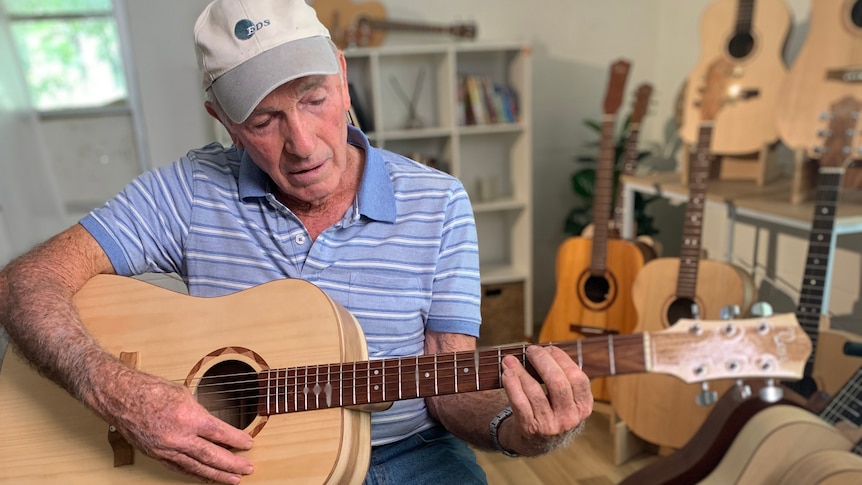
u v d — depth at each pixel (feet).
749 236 8.39
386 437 3.52
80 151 10.31
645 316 6.47
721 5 6.96
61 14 9.84
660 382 6.26
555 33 10.34
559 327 7.55
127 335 3.27
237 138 3.31
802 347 2.95
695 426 6.11
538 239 11.01
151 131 9.42
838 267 7.06
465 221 3.56
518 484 6.40
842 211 5.59
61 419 3.25
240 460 2.88
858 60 5.34
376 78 9.26
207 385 3.12
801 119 5.57
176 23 9.16
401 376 3.00
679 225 10.03
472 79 9.68
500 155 10.68
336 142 3.18
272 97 2.97
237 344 3.18
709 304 6.18
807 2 7.51
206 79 3.12
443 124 9.95
